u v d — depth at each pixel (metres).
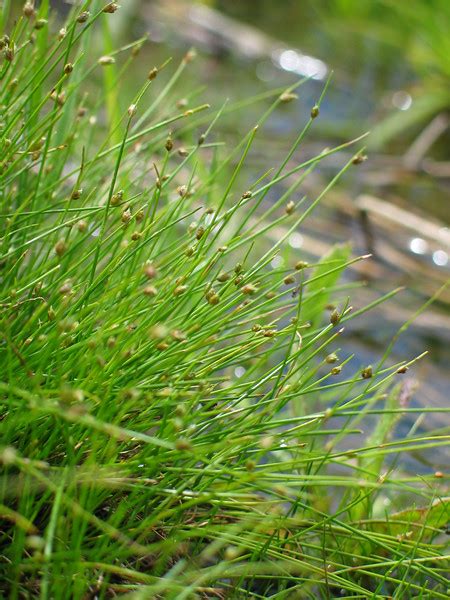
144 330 0.52
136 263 0.55
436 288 0.85
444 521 0.58
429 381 0.74
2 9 0.59
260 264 0.55
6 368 0.51
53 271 0.52
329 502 0.60
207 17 1.41
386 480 0.53
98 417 0.50
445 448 0.68
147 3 1.43
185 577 0.51
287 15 1.54
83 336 0.52
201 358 0.53
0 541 0.50
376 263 0.88
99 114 0.94
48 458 0.51
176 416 0.51
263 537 0.53
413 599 0.54
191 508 0.54
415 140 1.17
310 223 0.92
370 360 0.75
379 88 1.29
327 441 0.66
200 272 0.55
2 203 0.55
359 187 1.02
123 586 0.50
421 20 1.22
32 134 0.55
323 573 0.53
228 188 0.55
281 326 0.73
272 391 0.54
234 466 0.53
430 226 0.92
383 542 0.55
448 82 1.21
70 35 0.54
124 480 0.51
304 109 1.20
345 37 1.42
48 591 0.49
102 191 0.61
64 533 0.50
